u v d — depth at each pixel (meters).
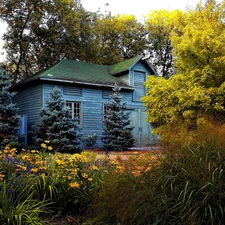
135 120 17.58
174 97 9.36
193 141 3.54
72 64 17.38
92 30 24.34
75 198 3.79
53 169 4.09
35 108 15.04
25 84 15.73
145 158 3.72
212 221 2.52
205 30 9.16
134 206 2.83
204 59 9.44
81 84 15.52
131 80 17.73
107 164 4.70
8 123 13.12
